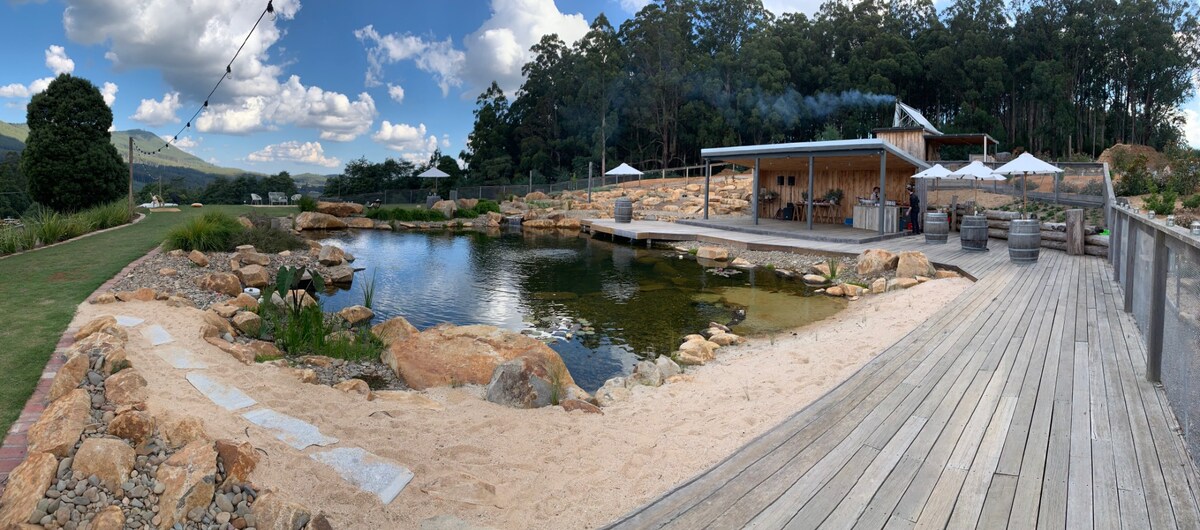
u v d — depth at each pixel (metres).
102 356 4.73
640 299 11.32
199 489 3.03
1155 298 4.68
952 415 4.16
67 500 2.96
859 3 61.03
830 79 55.22
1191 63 56.25
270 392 4.99
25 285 8.73
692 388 5.93
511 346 6.55
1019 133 55.72
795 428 4.03
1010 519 2.81
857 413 4.25
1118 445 3.60
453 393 5.71
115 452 3.20
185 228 14.07
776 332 8.73
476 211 31.39
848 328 8.36
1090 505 2.91
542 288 12.52
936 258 12.96
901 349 5.91
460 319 9.93
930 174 15.48
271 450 3.69
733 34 62.38
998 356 5.60
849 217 21.33
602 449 4.28
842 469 3.41
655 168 55.62
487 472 3.87
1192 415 3.43
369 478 3.56
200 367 5.34
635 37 57.00
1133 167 21.41
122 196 24.62
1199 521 2.74
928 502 3.00
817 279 12.62
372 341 7.47
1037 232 11.89
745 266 14.95
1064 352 5.69
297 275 8.10
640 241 20.70
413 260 16.80
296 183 55.69
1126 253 7.50
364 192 49.22
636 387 6.08
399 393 5.54
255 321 7.66
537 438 4.48
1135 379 4.86
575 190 39.16
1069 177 18.73
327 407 4.82
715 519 2.94
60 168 22.62
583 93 53.19
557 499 3.51
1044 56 55.66
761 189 24.28
